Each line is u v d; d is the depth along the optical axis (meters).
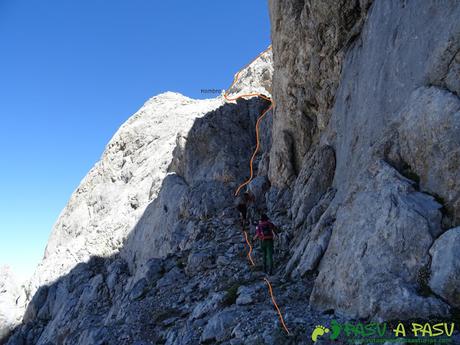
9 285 31.61
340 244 7.55
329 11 12.77
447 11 7.17
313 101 15.38
